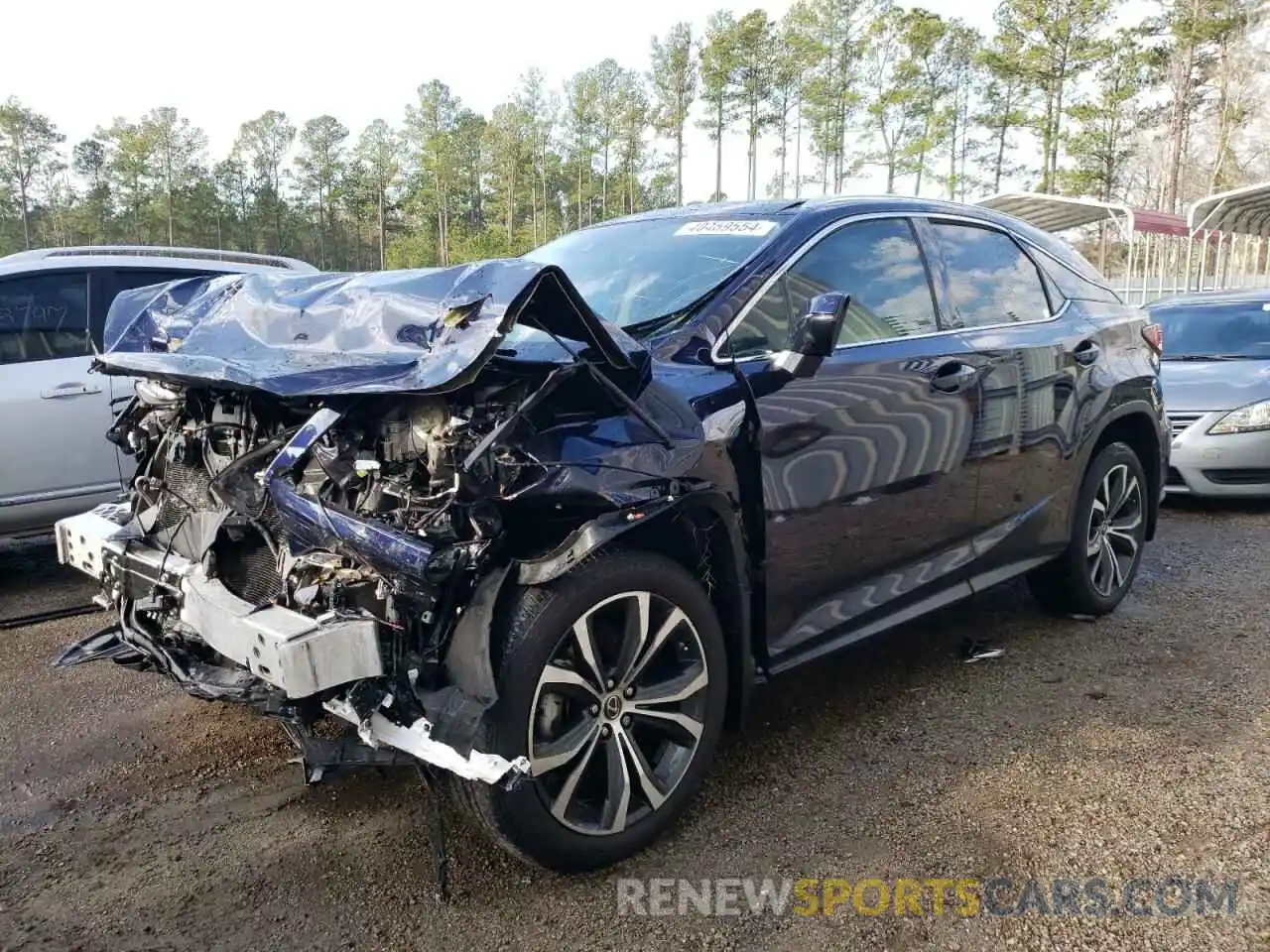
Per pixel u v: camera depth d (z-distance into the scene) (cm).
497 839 253
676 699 282
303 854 284
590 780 280
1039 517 430
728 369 302
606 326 261
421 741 230
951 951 239
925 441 363
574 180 7475
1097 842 283
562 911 256
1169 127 5191
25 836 297
